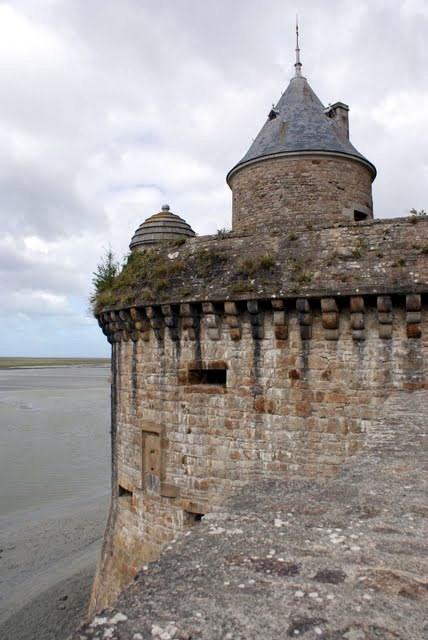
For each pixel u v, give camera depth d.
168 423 12.47
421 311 9.65
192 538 3.54
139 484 13.27
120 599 2.76
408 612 2.55
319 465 10.47
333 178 16.44
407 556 3.14
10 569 21.22
